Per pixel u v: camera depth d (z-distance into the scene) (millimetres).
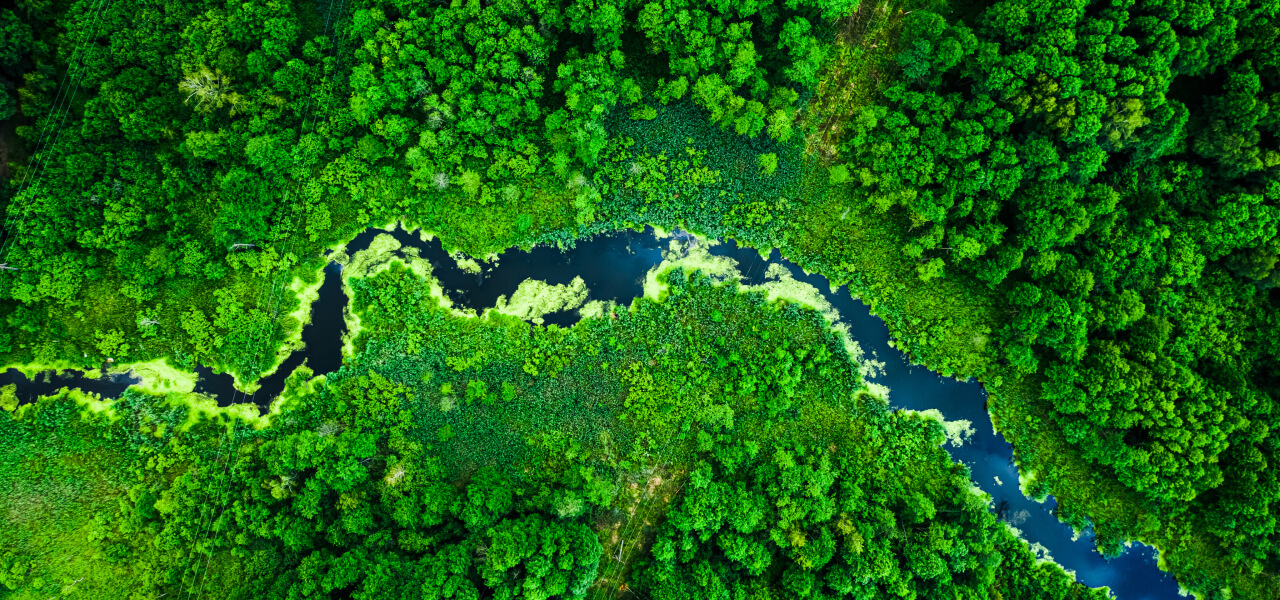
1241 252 36500
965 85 38406
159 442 40594
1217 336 37062
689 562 39094
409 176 41188
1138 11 34656
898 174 38031
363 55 37969
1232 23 33125
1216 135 34750
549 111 40625
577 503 38344
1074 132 34438
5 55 35438
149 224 38781
